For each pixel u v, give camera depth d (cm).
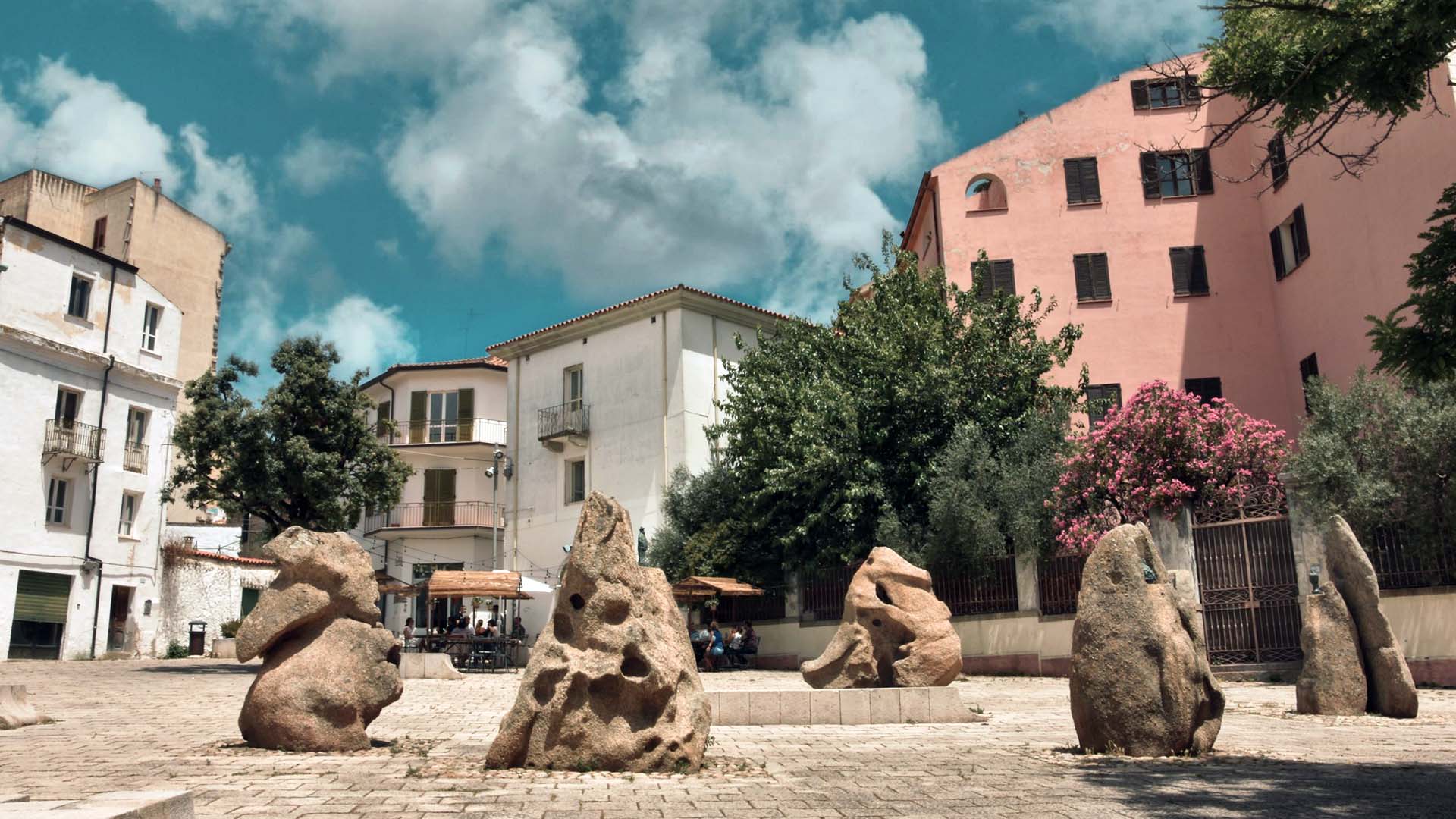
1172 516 2156
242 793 733
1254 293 3216
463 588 3175
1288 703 1578
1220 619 2072
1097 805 695
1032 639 2338
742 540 3138
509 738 861
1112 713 957
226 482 2786
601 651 877
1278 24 870
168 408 3841
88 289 3572
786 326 3241
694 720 885
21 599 3241
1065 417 2600
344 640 1034
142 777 818
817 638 2889
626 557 912
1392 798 717
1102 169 3381
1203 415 2294
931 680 1580
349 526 2933
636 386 3894
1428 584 1856
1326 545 1443
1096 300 3281
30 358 3331
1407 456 1895
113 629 3572
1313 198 2922
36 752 998
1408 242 2444
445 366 4678
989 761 936
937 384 2673
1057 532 2298
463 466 4625
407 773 835
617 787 771
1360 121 2638
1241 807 683
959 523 2436
